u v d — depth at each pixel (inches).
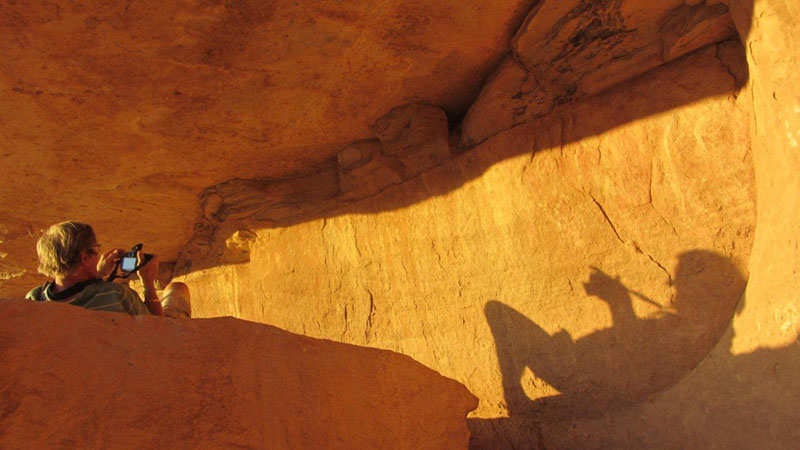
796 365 91.7
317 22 134.9
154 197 225.8
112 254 97.9
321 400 95.7
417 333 178.9
